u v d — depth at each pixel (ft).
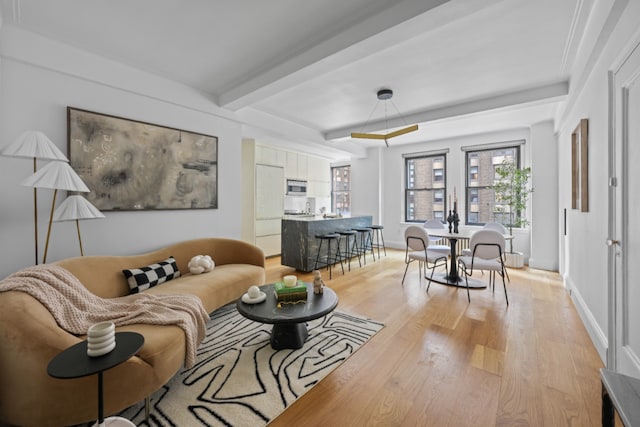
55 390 4.15
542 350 7.02
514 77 9.95
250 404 5.19
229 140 12.37
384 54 8.44
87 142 8.29
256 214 18.15
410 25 6.24
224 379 5.91
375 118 14.93
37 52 7.41
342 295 11.27
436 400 5.29
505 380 5.86
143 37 7.66
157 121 9.98
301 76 8.82
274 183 19.33
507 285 12.42
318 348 7.16
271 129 14.43
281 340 7.14
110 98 8.85
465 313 9.37
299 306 6.85
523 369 6.24
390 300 10.66
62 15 6.71
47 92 7.68
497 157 17.75
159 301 6.64
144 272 8.20
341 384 5.78
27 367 4.14
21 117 7.27
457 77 9.98
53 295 5.24
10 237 7.16
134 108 9.39
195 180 11.05
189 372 6.15
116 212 8.94
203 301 7.65
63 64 7.83
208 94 11.42
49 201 7.73
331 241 16.39
